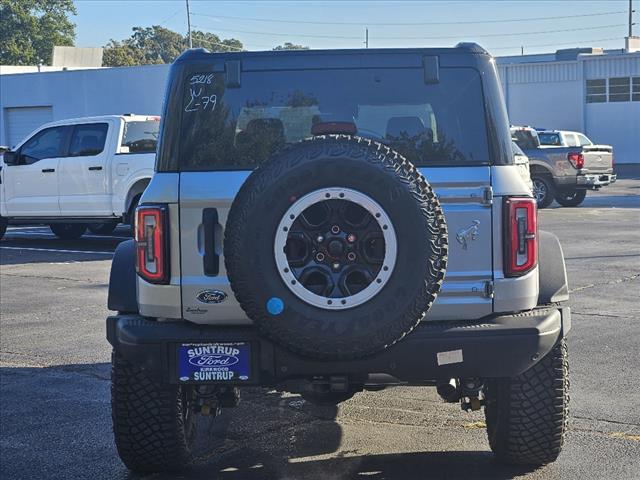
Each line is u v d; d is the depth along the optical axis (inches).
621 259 554.3
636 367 300.7
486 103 197.5
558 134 997.2
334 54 201.3
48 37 4030.5
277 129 201.2
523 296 188.5
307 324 171.0
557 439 201.8
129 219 631.8
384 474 211.9
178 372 185.2
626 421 245.9
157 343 185.0
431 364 181.9
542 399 198.2
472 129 197.0
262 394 279.9
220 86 200.7
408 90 200.2
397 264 171.2
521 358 183.8
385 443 234.1
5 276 539.2
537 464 210.5
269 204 171.0
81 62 1801.2
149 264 189.6
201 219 188.1
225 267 181.5
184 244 188.5
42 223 673.6
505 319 187.2
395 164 171.9
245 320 188.5
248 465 220.5
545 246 206.7
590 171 926.4
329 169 170.2
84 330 380.8
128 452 206.1
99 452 232.1
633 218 817.5
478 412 259.1
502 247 187.9
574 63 1781.5
